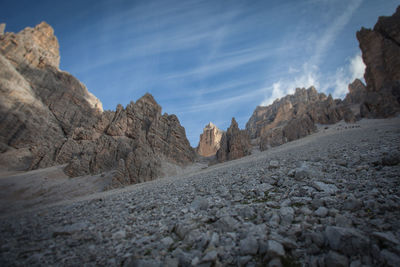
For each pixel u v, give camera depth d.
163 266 4.50
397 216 4.98
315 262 4.19
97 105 135.25
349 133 40.94
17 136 84.50
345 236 4.32
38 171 53.56
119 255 5.34
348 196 6.75
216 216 6.90
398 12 95.50
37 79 112.56
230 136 83.12
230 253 4.80
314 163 13.25
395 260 3.64
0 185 41.47
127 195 17.16
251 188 10.20
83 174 51.19
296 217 5.95
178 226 6.43
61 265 5.16
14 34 114.62
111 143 58.88
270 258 4.36
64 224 9.09
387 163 9.43
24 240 7.29
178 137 77.50
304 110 138.88
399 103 81.31
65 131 103.69
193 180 20.08
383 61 95.19
